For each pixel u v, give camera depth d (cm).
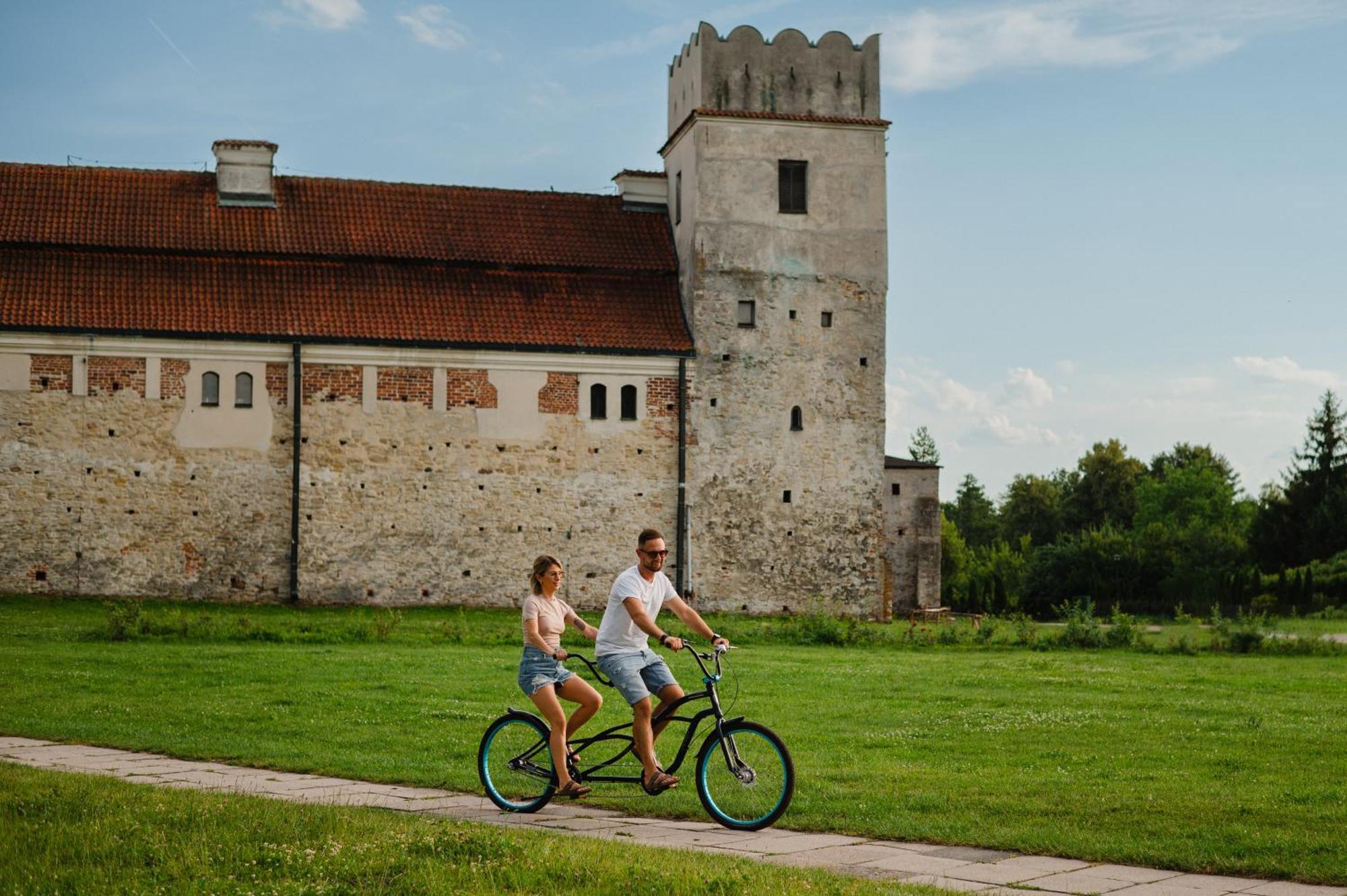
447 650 3178
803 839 1212
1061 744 1769
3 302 4444
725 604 4931
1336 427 8400
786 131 5112
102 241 4638
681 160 5225
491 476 4788
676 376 4953
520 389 4822
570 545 4844
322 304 4731
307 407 4650
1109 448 12450
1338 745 1762
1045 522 12731
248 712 2003
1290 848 1155
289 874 1012
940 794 1403
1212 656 3456
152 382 4541
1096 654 3481
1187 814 1300
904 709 2131
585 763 1584
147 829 1120
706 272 5009
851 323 5122
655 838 1211
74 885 978
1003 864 1120
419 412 4741
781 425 5028
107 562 4491
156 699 2155
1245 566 7631
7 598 4341
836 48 5191
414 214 5075
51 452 4462
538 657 1330
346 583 4656
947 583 10738
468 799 1380
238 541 4588
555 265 5028
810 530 5022
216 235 4775
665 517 4922
